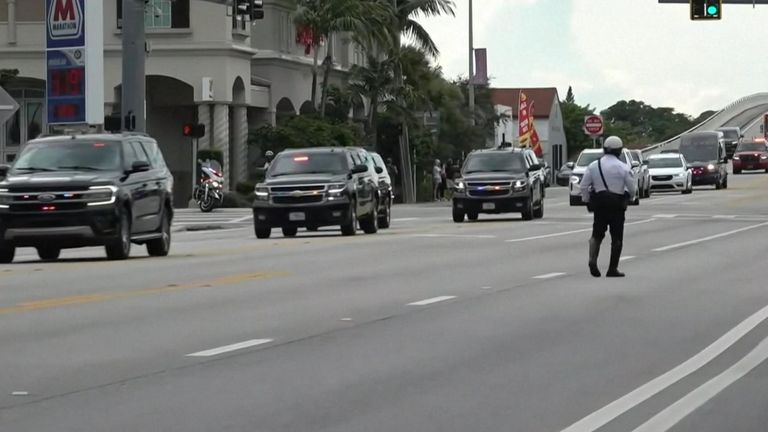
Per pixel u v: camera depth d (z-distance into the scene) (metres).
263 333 15.77
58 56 49.12
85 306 18.52
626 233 37.69
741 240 34.34
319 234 39.97
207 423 10.36
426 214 56.41
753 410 11.17
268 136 66.75
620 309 18.52
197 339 15.20
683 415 10.91
